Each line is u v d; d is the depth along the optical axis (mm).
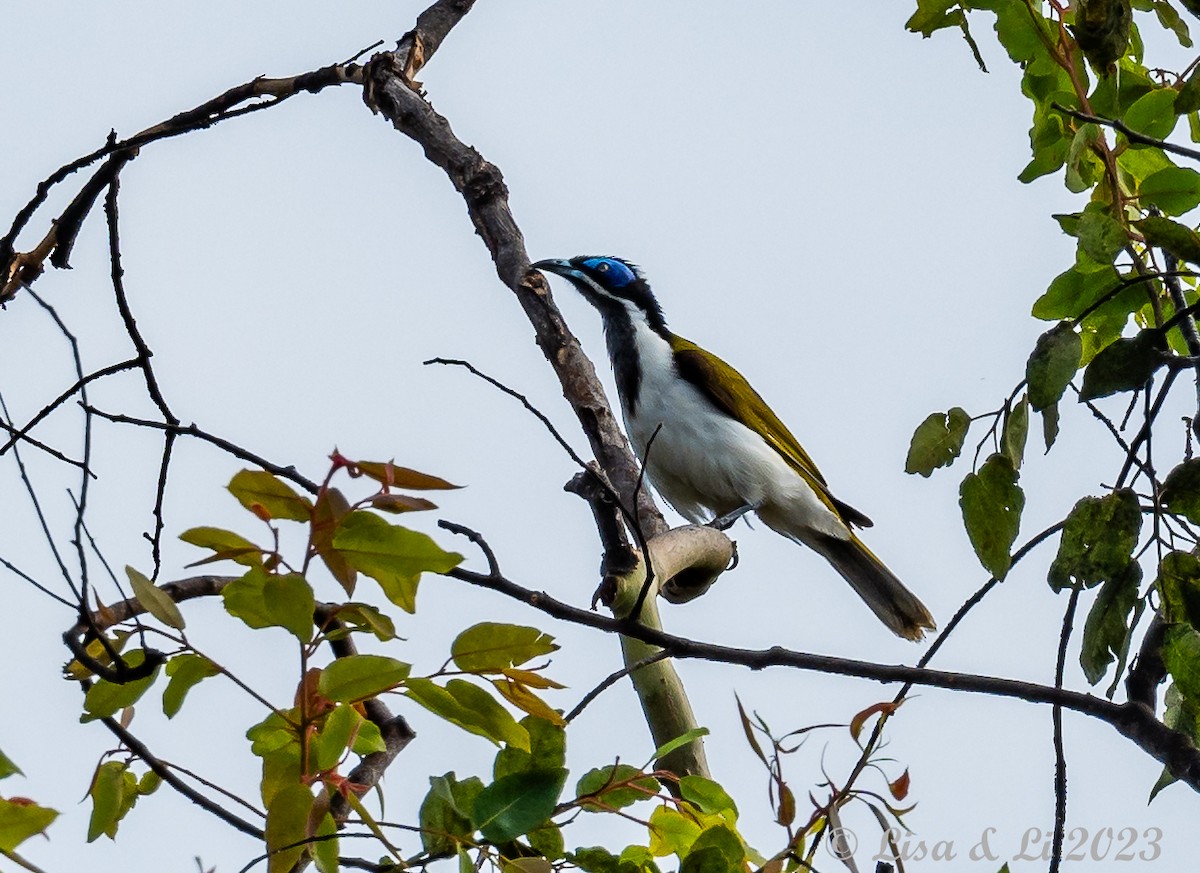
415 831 6617
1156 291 8633
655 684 9625
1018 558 8016
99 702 6395
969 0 9266
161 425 7309
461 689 6523
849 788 7195
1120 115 8422
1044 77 9211
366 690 6191
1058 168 8844
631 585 9023
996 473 7992
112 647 6316
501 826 6648
